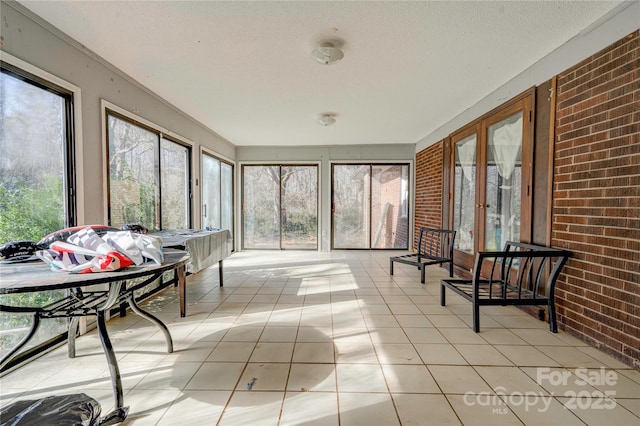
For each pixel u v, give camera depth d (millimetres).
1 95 1842
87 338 2277
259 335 2332
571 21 2080
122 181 2920
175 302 3113
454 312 2824
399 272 4508
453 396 1602
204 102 3727
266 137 5773
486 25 2127
